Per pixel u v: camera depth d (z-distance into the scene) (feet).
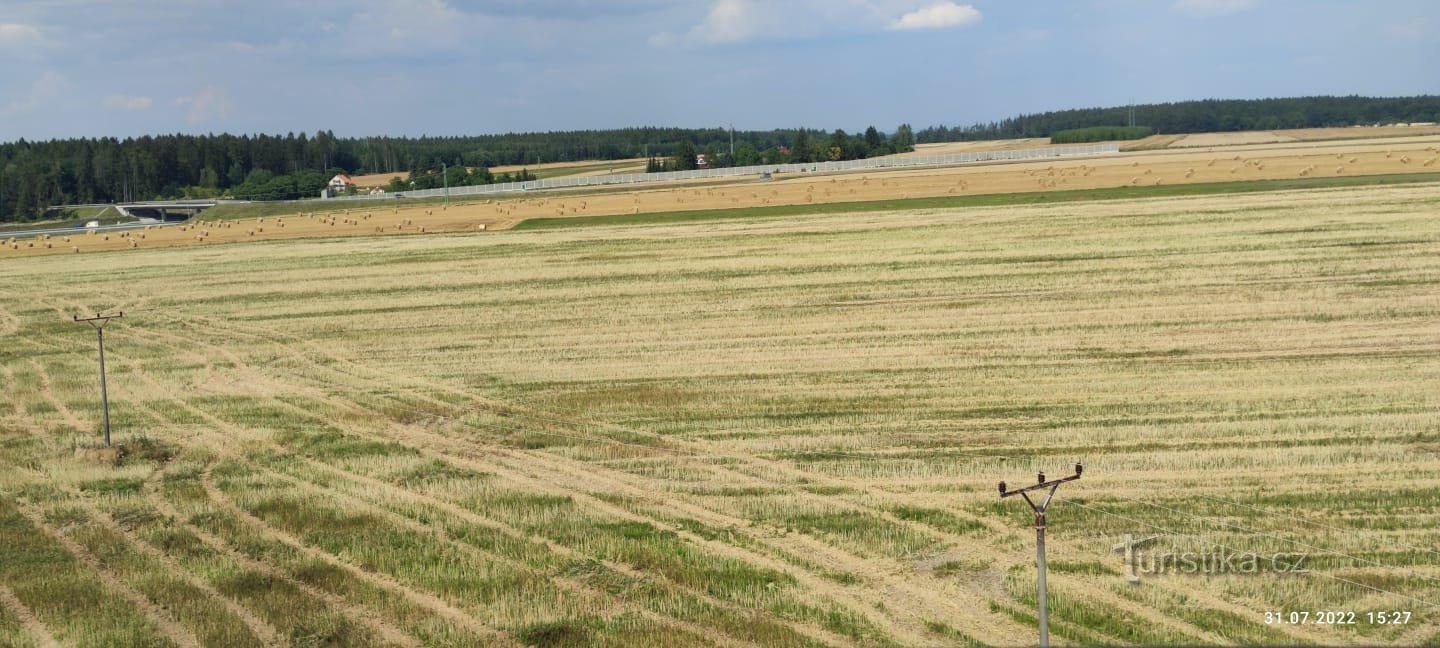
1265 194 263.29
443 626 72.02
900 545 81.61
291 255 272.51
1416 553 75.00
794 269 208.23
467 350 159.63
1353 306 152.25
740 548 83.35
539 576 79.82
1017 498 89.66
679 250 240.73
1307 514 83.05
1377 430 102.27
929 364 136.77
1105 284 176.04
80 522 95.91
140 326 190.49
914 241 230.68
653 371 141.38
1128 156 428.97
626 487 98.58
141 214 615.98
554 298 195.00
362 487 101.96
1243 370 126.00
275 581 81.05
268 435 121.08
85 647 71.15
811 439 109.09
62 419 131.44
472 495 98.12
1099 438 104.42
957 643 66.64
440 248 268.62
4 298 228.43
